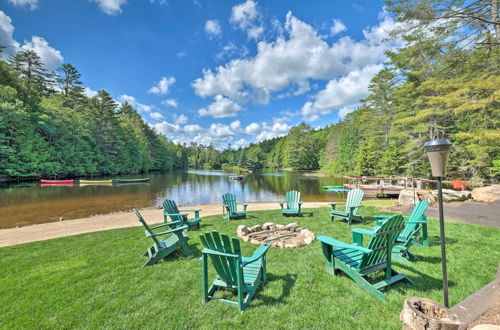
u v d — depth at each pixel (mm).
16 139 21109
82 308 2346
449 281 2715
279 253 3746
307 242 4246
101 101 34281
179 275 3068
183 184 23094
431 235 4527
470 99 7594
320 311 2209
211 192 17203
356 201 6121
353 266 2727
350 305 2289
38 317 2217
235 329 2002
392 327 1959
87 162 28672
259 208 9664
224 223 6203
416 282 2699
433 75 10930
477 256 3439
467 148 11305
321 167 46250
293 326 2014
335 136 40938
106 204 11555
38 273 3209
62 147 25891
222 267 2344
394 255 3324
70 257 3844
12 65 30938
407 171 16500
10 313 2287
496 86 6848
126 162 36406
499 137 7832
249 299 2391
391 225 2607
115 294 2604
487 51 6828
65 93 35875
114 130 35031
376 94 21828
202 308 2316
